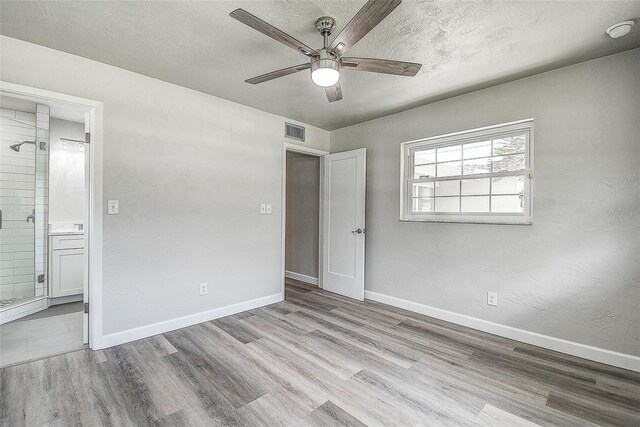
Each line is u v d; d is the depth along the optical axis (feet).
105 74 8.09
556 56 7.50
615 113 7.39
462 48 7.14
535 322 8.55
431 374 7.03
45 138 11.50
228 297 10.79
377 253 12.53
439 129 10.59
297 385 6.57
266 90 9.74
